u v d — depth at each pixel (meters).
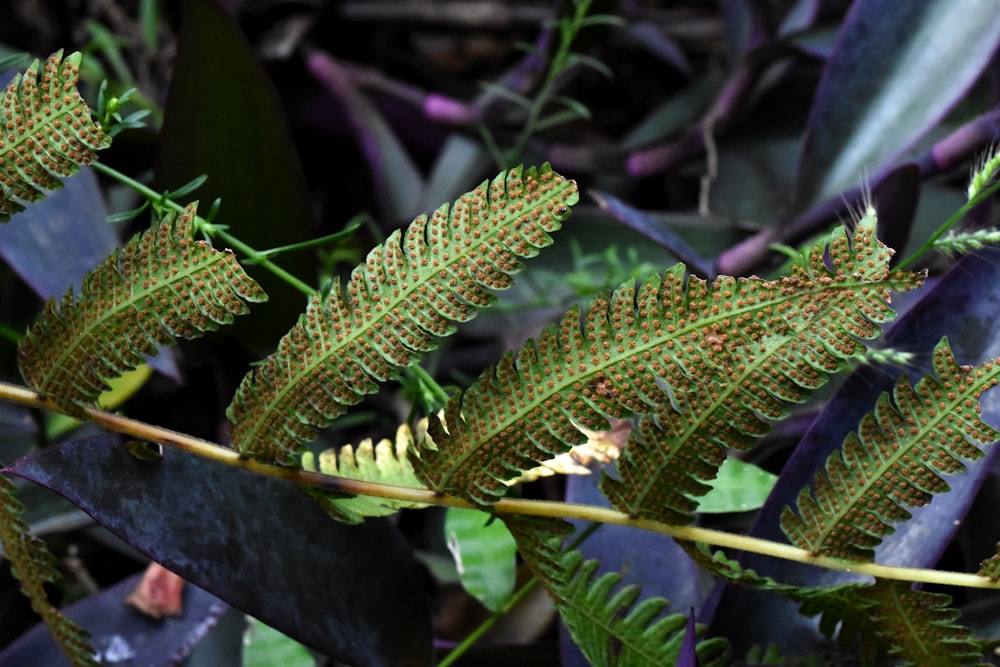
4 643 0.63
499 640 0.59
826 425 0.53
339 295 0.49
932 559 0.52
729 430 0.48
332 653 0.51
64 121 0.49
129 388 0.64
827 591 0.50
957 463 0.49
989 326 0.52
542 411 0.49
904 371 0.53
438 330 0.49
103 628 0.56
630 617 0.51
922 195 0.68
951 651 0.50
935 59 0.63
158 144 0.60
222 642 0.58
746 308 0.48
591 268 0.71
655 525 0.50
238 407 0.50
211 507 0.50
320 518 0.52
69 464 0.49
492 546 0.56
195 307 0.49
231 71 0.59
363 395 0.49
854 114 0.63
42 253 0.62
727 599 0.53
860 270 0.47
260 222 0.60
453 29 1.09
